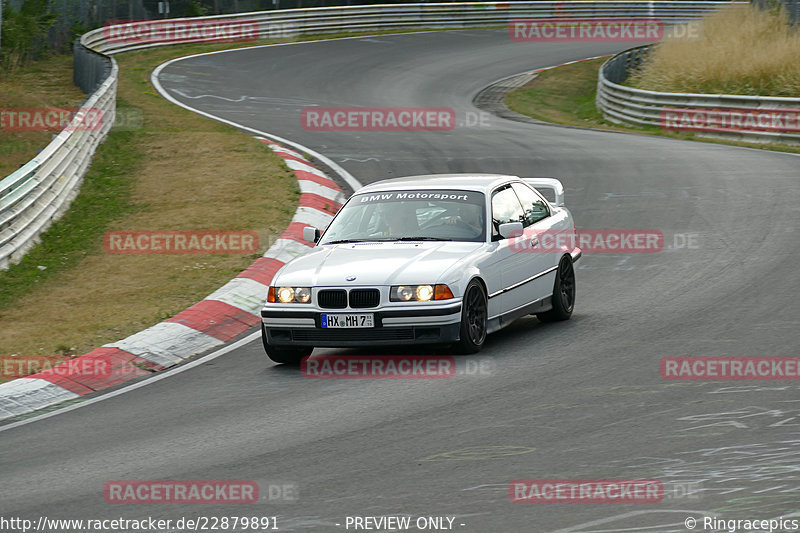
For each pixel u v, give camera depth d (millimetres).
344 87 123938
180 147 77500
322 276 32125
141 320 40344
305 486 21328
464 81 132125
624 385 27812
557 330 35906
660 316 36531
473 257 33031
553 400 26781
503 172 70312
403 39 167125
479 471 21531
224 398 29641
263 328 32938
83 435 26953
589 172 70062
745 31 116875
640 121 101938
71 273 49750
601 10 186000
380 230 35250
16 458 25234
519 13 184375
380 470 22031
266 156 73562
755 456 21453
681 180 66125
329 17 168875
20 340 38719
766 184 63250
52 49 147750
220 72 130875
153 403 29844
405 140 85938
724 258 45625
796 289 38875
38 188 56938
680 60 114250
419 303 31188
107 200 63781
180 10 171250
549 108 119000
